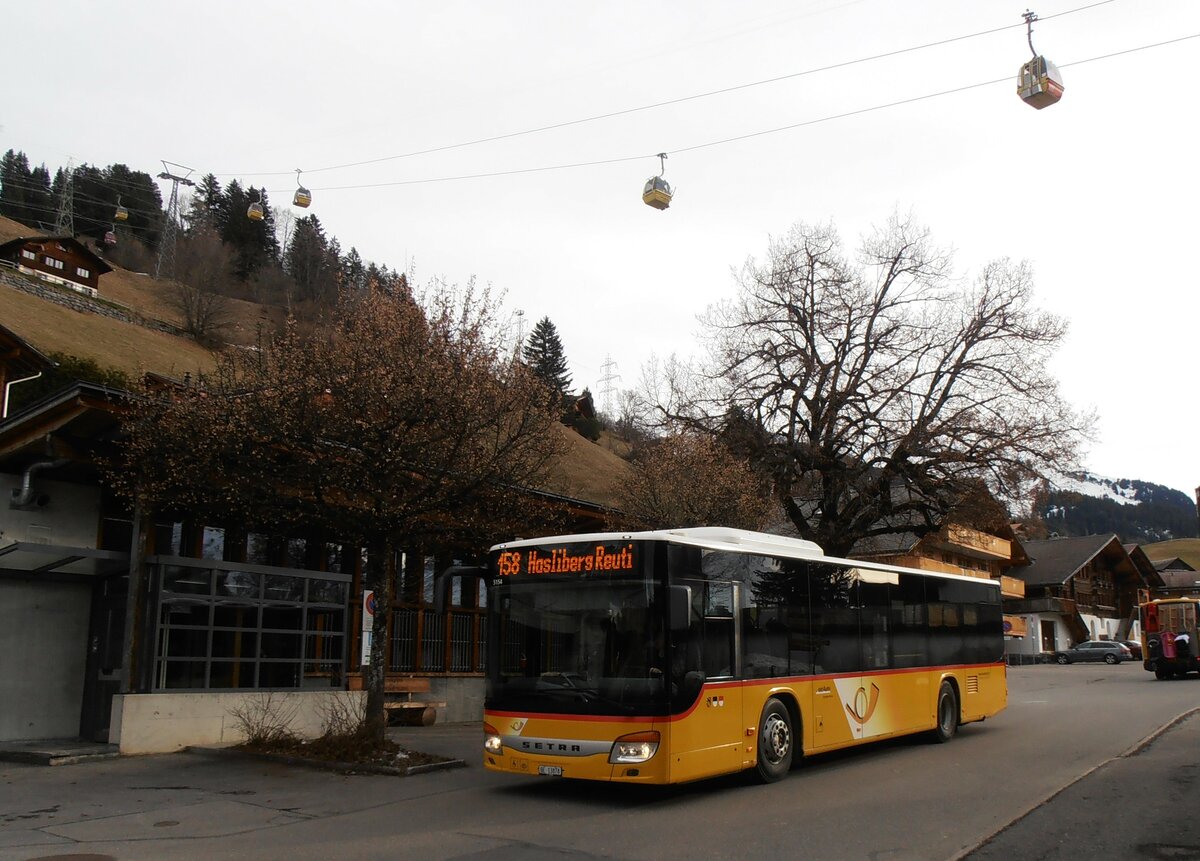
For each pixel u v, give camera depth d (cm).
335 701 1633
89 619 1523
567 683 1073
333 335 1383
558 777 1118
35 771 1248
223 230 11706
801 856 809
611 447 5094
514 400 1442
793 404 3156
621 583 1075
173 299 8019
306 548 1816
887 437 3039
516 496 1517
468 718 2133
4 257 7125
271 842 868
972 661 1789
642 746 1019
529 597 1130
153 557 1425
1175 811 993
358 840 877
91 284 7619
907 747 1584
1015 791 1122
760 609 1219
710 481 2305
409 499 1334
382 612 1391
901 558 4550
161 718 1399
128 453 1354
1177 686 3194
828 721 1323
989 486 2994
